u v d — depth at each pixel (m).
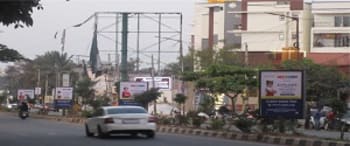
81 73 117.19
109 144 25.41
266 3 94.94
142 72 114.88
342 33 87.31
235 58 78.81
